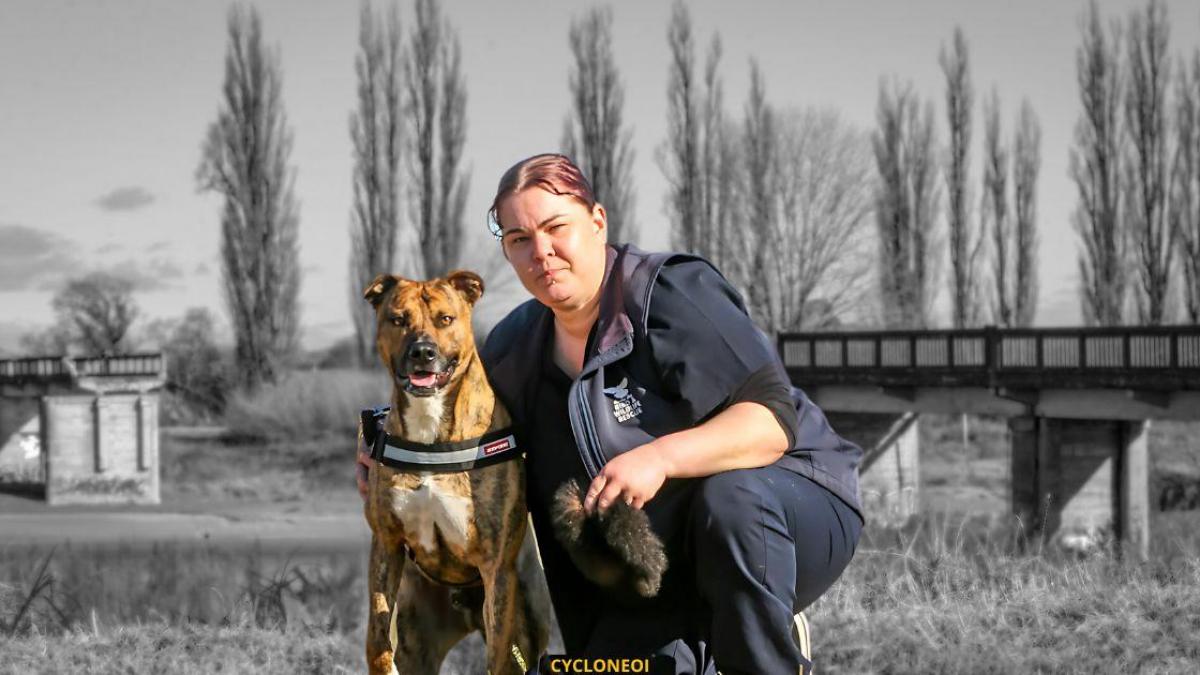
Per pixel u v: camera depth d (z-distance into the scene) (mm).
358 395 44688
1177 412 25672
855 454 3137
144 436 38625
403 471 3221
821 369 33312
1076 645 4613
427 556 3332
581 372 2988
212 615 7074
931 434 44906
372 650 3256
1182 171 42438
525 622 3381
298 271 50812
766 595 2734
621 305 3010
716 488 2785
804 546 2896
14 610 7020
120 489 38031
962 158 47500
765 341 2992
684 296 2967
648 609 3021
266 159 50438
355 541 27344
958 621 5012
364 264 48625
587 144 46844
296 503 36281
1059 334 27516
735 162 43844
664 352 2932
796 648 2760
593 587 3205
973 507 31938
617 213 46562
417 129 48812
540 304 3467
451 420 3207
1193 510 29578
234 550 20969
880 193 47094
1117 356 26469
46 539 28844
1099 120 43312
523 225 3002
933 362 30469
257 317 50000
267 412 44781
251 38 50688
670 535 2945
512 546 3266
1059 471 28141
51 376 41812
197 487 39094
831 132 42812
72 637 5504
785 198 42719
